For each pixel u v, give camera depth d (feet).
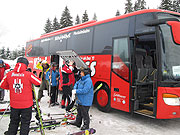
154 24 14.52
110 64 18.90
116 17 19.24
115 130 14.76
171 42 15.15
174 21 14.25
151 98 18.39
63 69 18.80
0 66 21.42
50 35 33.91
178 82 14.67
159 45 14.56
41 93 22.91
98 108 20.95
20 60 10.73
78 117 14.24
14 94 10.36
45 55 34.86
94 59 21.25
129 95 16.49
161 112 14.17
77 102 13.80
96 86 21.16
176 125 16.60
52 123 13.99
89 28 22.88
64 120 15.19
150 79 19.19
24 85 10.40
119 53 17.98
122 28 18.11
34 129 12.93
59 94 30.86
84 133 12.33
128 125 16.16
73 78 19.85
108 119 17.81
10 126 10.65
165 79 14.40
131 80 16.55
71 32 26.66
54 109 20.74
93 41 21.77
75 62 21.34
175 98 14.33
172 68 14.83
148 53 20.49
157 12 15.64
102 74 19.86
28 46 45.34
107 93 19.54
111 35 19.33
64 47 28.02
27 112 10.57
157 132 14.60
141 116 19.35
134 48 16.58
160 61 14.46
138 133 14.24
